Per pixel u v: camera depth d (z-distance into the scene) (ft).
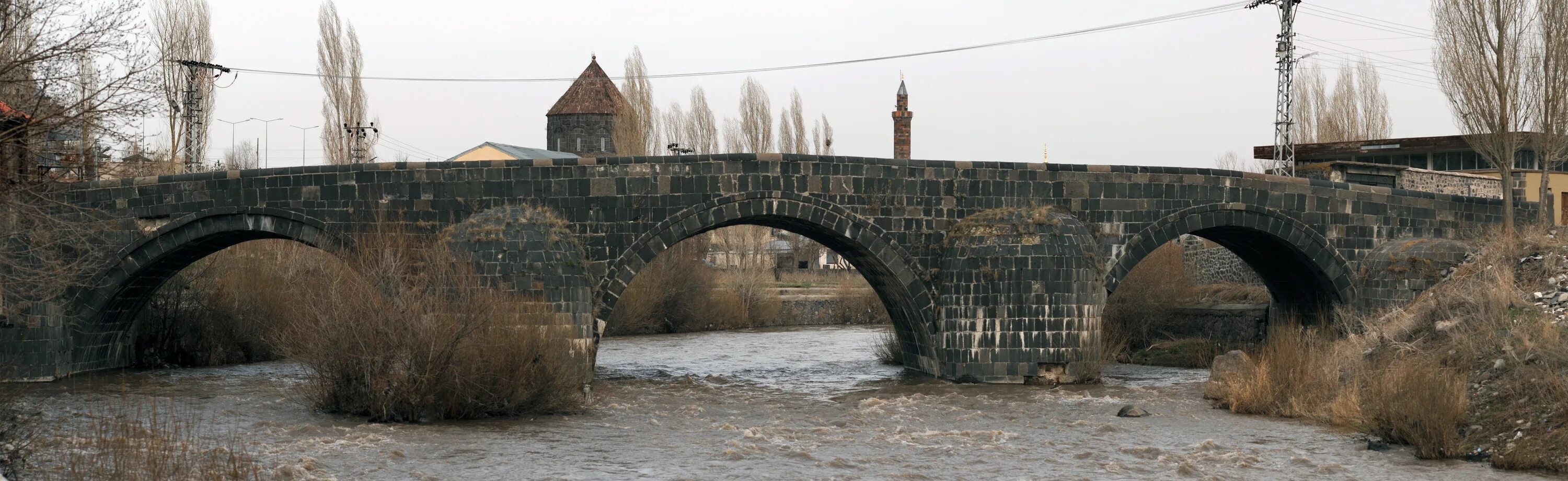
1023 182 110.42
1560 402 66.28
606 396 99.04
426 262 84.79
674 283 206.69
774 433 79.05
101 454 55.16
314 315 84.84
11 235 75.61
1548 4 124.16
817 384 111.96
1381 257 118.62
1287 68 152.97
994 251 105.81
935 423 84.02
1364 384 85.46
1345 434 77.15
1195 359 130.00
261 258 143.64
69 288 110.42
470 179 103.19
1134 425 82.07
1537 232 108.68
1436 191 158.71
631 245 102.99
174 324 128.88
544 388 86.38
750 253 238.07
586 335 100.01
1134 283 144.36
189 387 105.81
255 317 136.98
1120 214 111.96
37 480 53.47
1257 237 122.01
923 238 108.68
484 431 77.92
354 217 104.27
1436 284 113.39
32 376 108.58
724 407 94.12
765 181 104.53
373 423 80.02
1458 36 128.16
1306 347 97.35
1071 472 65.51
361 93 201.36
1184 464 66.33
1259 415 86.99
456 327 82.12
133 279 111.86
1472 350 81.56
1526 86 124.88
